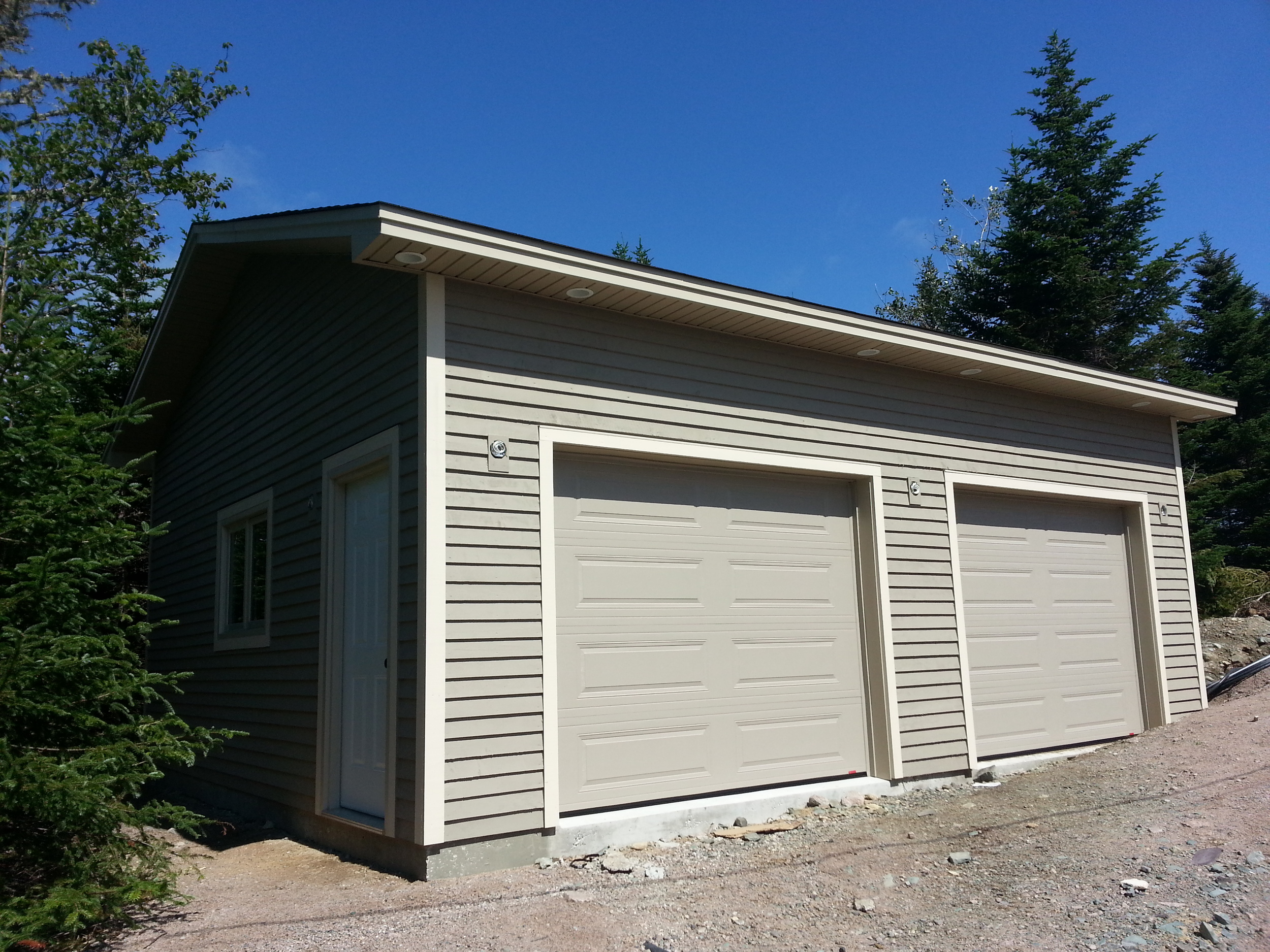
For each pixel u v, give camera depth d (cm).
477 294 599
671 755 649
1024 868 510
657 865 544
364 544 658
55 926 455
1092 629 955
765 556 725
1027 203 2320
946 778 781
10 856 490
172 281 915
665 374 676
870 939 420
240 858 648
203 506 987
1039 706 890
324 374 719
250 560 859
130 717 525
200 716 941
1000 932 420
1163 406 1005
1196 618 1036
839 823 644
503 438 590
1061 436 948
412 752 543
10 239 722
